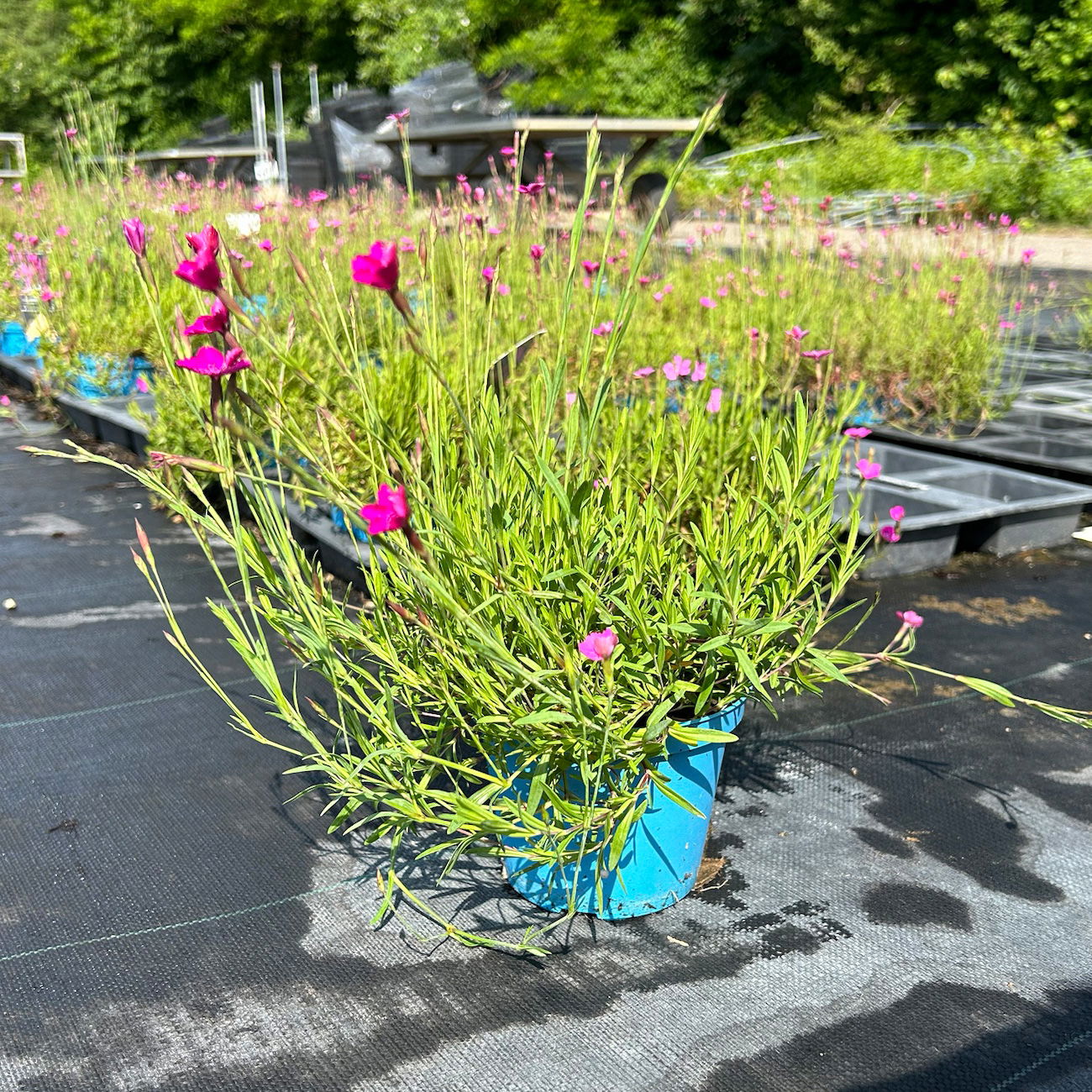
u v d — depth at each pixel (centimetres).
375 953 221
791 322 570
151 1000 209
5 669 348
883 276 711
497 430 225
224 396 191
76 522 495
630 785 213
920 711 323
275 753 297
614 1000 208
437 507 207
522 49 2309
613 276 524
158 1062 194
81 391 656
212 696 329
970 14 2008
